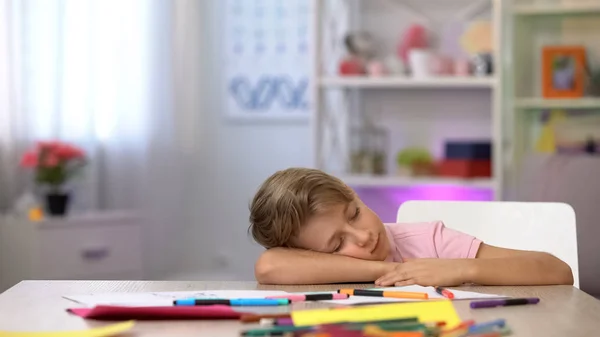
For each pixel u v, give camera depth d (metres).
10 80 3.90
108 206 4.26
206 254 4.66
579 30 3.88
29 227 3.58
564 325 1.01
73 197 4.13
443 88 3.97
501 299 1.16
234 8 4.61
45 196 3.78
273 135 4.59
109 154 4.25
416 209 1.84
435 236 1.61
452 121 3.98
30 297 1.23
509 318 1.06
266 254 1.40
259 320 1.03
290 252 1.40
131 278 3.95
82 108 4.14
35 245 3.57
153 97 4.36
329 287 1.33
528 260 1.39
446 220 1.83
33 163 3.69
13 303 1.18
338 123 4.09
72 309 1.11
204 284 1.37
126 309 1.04
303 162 4.55
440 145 3.99
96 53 4.21
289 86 4.56
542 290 1.30
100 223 3.81
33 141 4.00
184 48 4.46
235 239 4.64
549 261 1.40
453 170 3.71
